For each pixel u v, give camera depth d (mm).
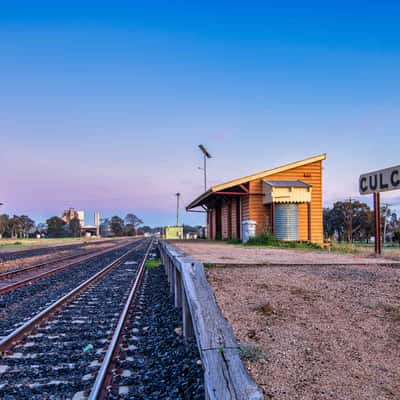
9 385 4176
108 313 7805
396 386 3121
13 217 110125
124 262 21062
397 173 9602
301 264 8273
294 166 18734
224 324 3426
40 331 6359
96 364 4793
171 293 9984
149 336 6051
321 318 4727
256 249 13469
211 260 8797
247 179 18422
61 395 3920
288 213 17344
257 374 3316
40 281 12633
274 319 4707
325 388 3082
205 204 31656
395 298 5453
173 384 4051
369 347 3879
